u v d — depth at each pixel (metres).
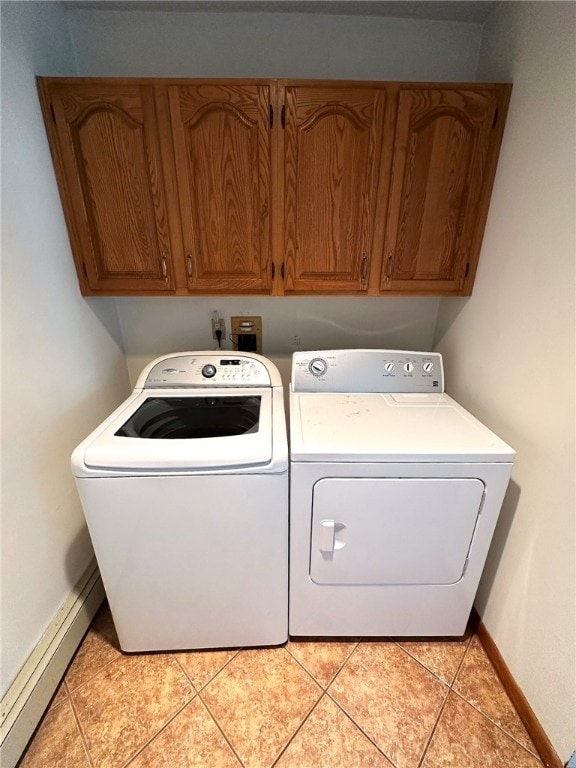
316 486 1.18
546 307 1.12
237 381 1.55
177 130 1.29
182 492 1.11
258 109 1.27
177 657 1.39
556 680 1.08
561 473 1.06
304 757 1.12
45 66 1.29
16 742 1.08
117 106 1.26
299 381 1.58
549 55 1.08
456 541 1.25
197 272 1.49
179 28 1.44
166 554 1.19
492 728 1.19
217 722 1.20
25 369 1.17
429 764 1.11
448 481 1.17
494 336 1.39
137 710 1.23
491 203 1.40
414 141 1.32
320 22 1.44
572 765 1.03
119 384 1.85
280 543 1.22
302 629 1.42
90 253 1.44
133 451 1.08
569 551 1.03
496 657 1.35
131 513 1.12
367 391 1.59
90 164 1.33
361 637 1.46
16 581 1.13
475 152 1.34
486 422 1.44
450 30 1.47
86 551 1.53
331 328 1.89
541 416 1.14
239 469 1.10
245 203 1.39
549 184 1.10
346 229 1.44
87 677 1.32
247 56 1.49
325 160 1.34
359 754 1.13
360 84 1.24
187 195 1.37
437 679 1.33
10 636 1.11
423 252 1.48
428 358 1.60
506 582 1.31
